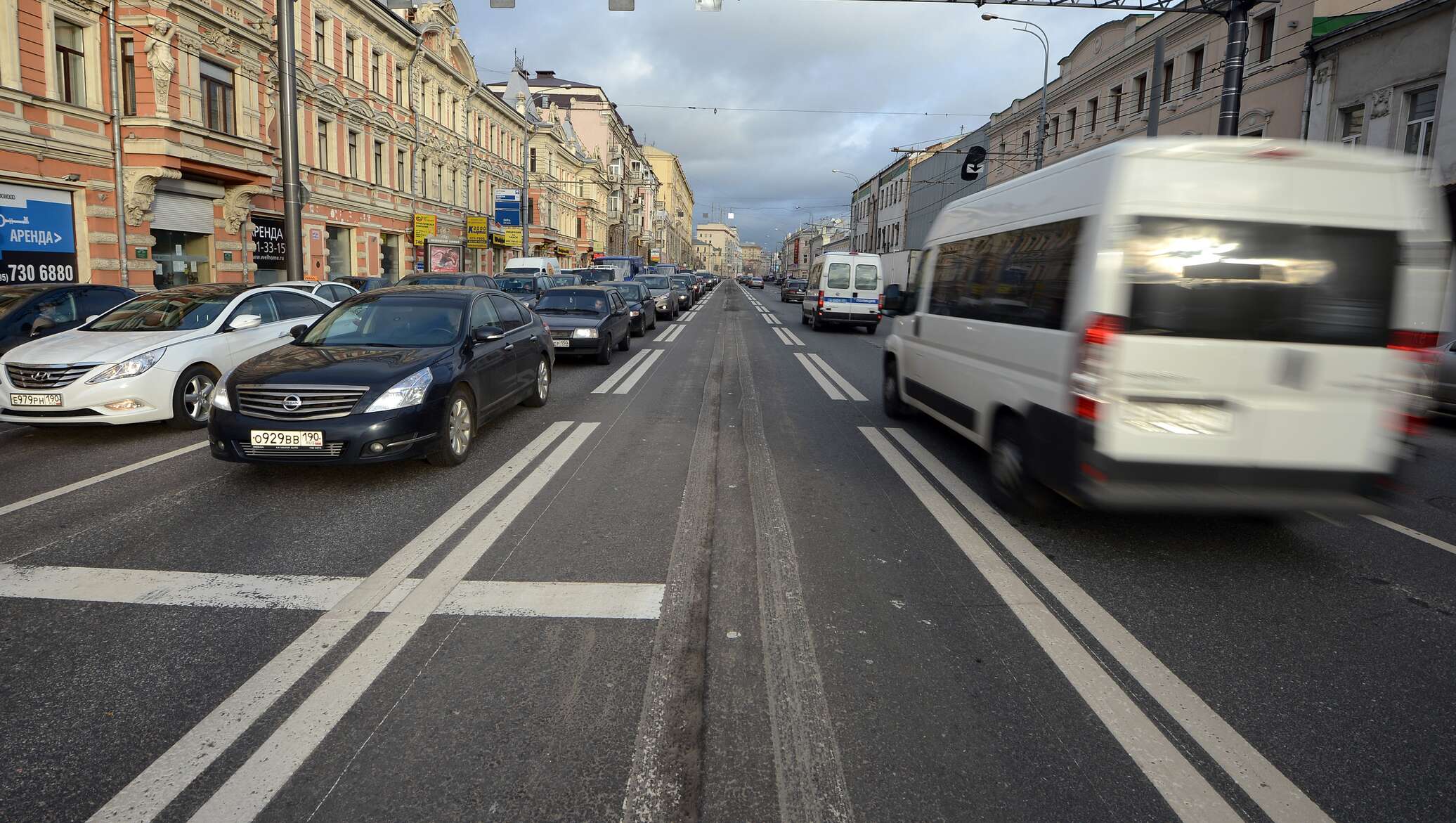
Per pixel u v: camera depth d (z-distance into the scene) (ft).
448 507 17.76
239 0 67.00
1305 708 10.07
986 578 14.14
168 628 11.77
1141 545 16.03
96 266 55.98
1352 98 58.59
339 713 9.59
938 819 7.90
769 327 83.51
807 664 10.92
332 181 86.43
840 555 15.17
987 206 20.47
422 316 23.81
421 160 111.55
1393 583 14.28
